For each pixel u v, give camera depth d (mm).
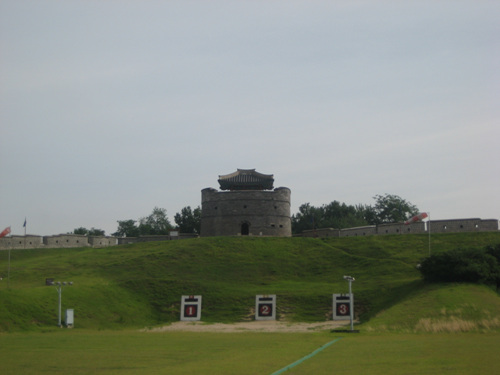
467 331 50000
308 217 182375
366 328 53375
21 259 111000
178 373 26766
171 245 108938
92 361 32031
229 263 95562
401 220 183250
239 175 130125
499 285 65312
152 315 73500
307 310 72125
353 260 94750
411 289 70125
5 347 40281
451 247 95062
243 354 34656
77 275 89812
